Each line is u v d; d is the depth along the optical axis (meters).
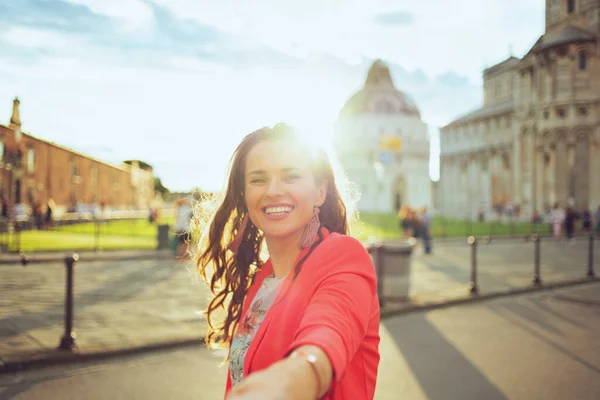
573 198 46.50
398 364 5.98
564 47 46.56
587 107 46.03
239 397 0.75
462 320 8.30
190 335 6.66
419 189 110.81
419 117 112.81
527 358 6.24
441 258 18.16
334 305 1.23
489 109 75.88
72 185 21.72
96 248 16.69
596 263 16.62
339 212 1.88
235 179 1.85
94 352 5.86
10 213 19.86
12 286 10.07
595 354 6.42
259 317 1.65
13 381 5.12
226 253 2.04
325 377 0.92
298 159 1.60
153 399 4.79
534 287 11.21
